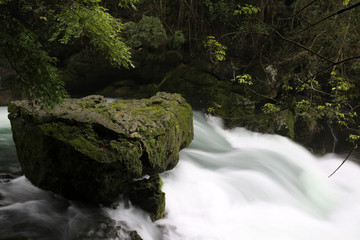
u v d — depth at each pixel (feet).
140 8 37.24
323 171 31.42
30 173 17.48
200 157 24.54
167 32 37.04
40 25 32.81
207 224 16.93
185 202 17.98
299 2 35.94
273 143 32.58
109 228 14.21
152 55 35.70
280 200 21.85
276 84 35.60
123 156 14.64
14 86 15.16
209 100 34.22
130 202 15.99
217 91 34.99
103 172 14.49
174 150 19.83
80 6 16.84
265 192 21.94
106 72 36.29
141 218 15.61
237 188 21.01
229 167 24.20
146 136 16.76
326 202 24.57
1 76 33.04
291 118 34.73
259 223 18.29
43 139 15.24
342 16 32.58
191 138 25.25
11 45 12.78
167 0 37.70
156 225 15.57
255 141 32.40
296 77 35.63
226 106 34.24
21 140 17.40
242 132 32.81
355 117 38.11
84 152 14.33
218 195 19.33
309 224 19.90
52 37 30.78
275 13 38.17
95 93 38.29
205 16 38.75
